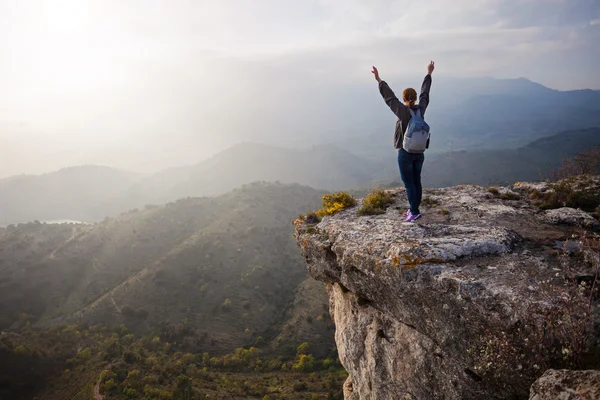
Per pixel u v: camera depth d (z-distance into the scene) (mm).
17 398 103062
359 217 9562
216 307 171375
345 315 10109
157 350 136875
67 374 113250
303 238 9828
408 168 7695
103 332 150250
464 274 5656
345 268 7797
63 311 181875
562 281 5156
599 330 4363
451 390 6109
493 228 7148
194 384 103500
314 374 117812
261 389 104812
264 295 185375
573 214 7750
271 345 143750
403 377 7352
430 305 5969
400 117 7355
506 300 4969
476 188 10953
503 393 5141
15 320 178625
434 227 7578
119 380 102750
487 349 5043
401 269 6254
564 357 4211
